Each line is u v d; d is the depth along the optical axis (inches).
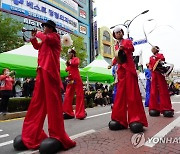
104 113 401.4
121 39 230.8
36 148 178.9
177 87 1204.5
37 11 1374.3
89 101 582.2
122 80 229.9
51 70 173.0
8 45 774.5
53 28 182.4
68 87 348.8
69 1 1670.8
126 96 229.0
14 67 438.0
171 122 258.4
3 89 371.9
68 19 1648.6
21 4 1278.3
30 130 181.6
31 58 470.9
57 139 166.9
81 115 335.6
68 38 227.6
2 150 185.8
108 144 180.7
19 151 179.5
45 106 183.3
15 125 307.4
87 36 1889.8
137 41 516.4
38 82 181.2
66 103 341.1
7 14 1202.0
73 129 257.8
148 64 325.4
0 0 1178.6
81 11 1845.5
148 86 456.4
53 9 1501.0
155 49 312.3
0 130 273.9
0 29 755.4
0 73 434.3
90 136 208.2
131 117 221.3
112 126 227.0
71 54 352.5
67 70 352.5
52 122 168.2
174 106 436.8
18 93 502.0
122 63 228.4
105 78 708.7
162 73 307.7
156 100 314.7
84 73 645.3
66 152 166.1
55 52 180.1
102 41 2014.0
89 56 1877.5
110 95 655.1
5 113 371.2
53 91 171.0
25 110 439.8
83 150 168.9
